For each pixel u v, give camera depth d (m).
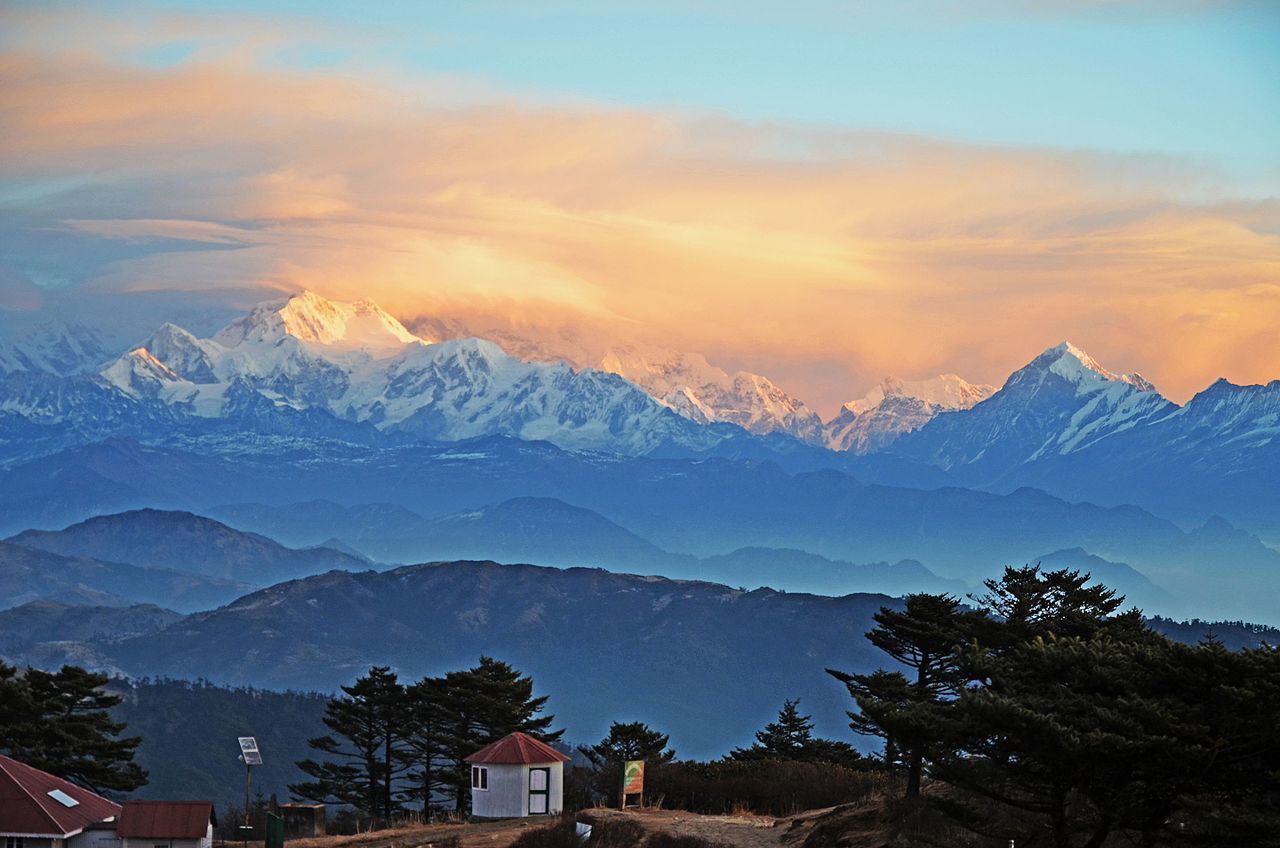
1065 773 48.62
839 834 66.25
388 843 85.88
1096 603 79.38
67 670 119.00
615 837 75.56
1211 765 46.91
